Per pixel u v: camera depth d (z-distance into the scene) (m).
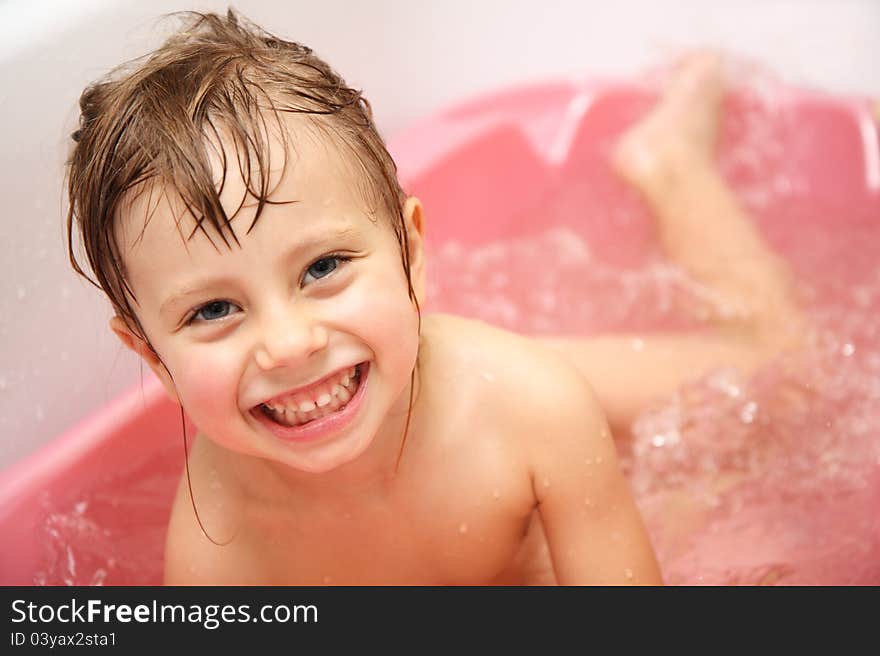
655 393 1.27
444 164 1.53
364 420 0.83
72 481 1.18
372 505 0.98
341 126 0.82
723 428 1.26
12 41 1.29
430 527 1.00
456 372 0.98
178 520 1.04
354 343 0.80
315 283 0.78
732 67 1.76
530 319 1.50
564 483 0.99
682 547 1.19
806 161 1.65
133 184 0.77
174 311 0.78
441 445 0.97
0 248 1.26
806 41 1.77
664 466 1.25
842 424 1.28
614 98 1.72
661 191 1.57
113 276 0.82
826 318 1.44
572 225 1.63
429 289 1.47
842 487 1.23
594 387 1.25
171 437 1.25
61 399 1.32
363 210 0.81
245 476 0.99
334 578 1.04
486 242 1.58
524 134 1.63
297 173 0.77
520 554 1.08
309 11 1.58
